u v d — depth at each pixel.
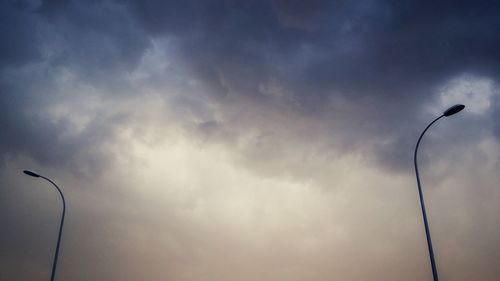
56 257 19.58
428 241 13.66
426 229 13.92
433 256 13.27
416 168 15.50
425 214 14.30
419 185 15.06
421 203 14.66
